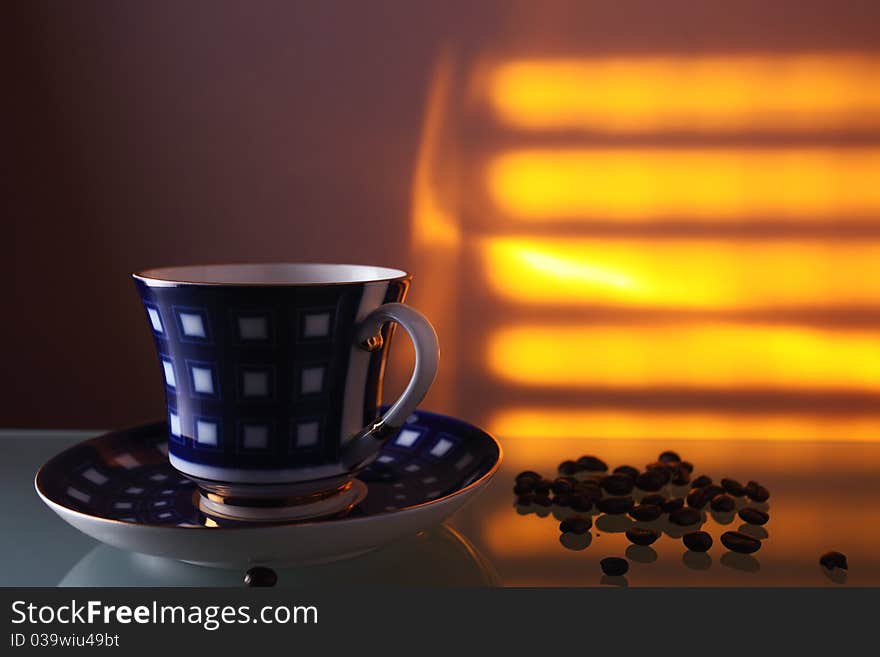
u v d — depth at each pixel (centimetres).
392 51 82
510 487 63
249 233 86
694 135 82
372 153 84
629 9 81
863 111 81
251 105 84
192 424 53
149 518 54
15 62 84
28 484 62
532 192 84
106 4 83
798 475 64
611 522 59
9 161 86
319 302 52
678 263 85
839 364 86
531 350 87
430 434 61
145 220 86
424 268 86
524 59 82
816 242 83
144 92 84
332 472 53
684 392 87
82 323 89
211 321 51
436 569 54
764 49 81
